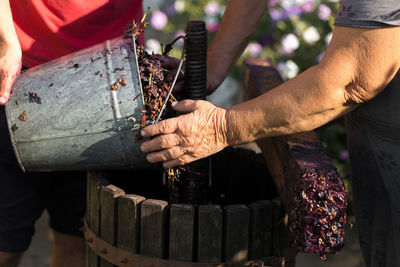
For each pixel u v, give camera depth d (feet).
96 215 7.86
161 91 7.72
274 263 7.69
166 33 15.78
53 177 8.79
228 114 7.50
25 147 7.76
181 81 8.07
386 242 8.04
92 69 7.70
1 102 7.67
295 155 7.62
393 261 7.93
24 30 8.28
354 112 7.86
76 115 7.65
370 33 7.14
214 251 7.51
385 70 7.20
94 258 7.95
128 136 7.66
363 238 8.23
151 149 7.61
